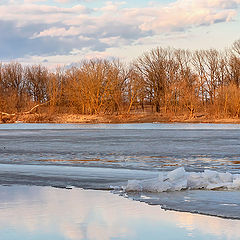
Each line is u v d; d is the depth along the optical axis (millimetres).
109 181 19188
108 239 11195
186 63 135250
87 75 110125
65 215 13438
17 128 80438
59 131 68750
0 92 115438
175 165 24656
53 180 19562
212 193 16406
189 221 12695
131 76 114188
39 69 144000
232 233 11555
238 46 136125
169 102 116625
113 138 50219
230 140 45469
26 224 12508
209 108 113812
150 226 12234
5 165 24875
